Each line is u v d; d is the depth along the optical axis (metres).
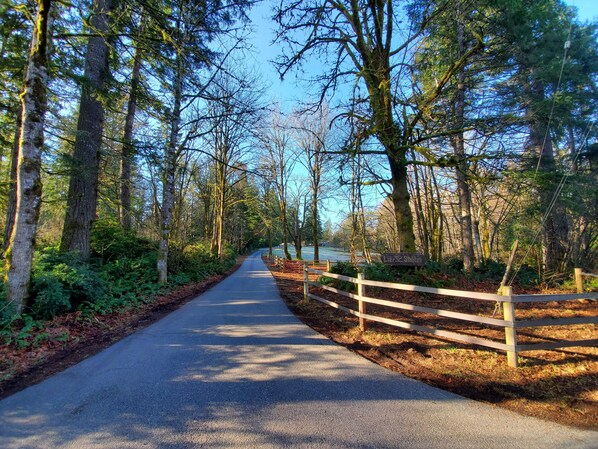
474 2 8.30
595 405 3.27
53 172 9.37
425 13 8.68
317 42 10.08
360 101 9.65
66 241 10.32
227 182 27.80
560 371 4.07
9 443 2.61
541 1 9.12
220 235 24.81
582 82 10.23
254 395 3.49
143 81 11.43
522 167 9.73
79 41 10.47
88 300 7.47
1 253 9.12
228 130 22.52
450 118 9.83
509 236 12.73
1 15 8.20
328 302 7.59
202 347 5.21
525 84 10.46
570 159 11.20
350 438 2.69
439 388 3.70
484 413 3.13
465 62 9.30
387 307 7.91
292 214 41.53
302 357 4.74
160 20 9.64
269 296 10.98
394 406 3.26
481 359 4.52
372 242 25.64
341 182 11.03
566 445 2.61
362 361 4.58
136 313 7.89
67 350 5.05
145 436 2.72
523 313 7.16
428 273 9.77
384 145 9.62
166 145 12.53
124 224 15.92
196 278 15.80
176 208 23.69
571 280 10.53
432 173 19.28
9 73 9.89
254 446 2.58
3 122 9.84
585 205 10.59
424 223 18.31
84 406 3.24
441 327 6.21
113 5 10.42
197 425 2.89
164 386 3.72
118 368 4.29
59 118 9.63
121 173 15.66
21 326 5.66
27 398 3.42
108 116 16.25
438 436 2.72
